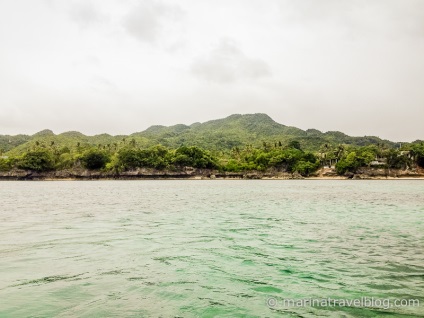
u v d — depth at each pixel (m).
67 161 199.88
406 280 11.25
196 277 11.51
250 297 9.77
